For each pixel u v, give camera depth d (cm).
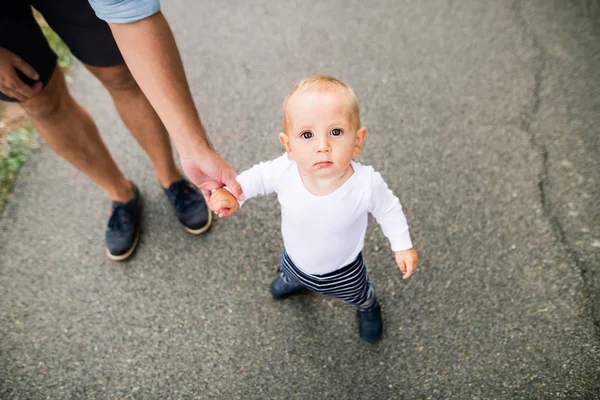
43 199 251
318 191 137
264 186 144
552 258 216
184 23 343
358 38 327
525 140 262
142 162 265
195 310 212
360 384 190
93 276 224
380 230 230
